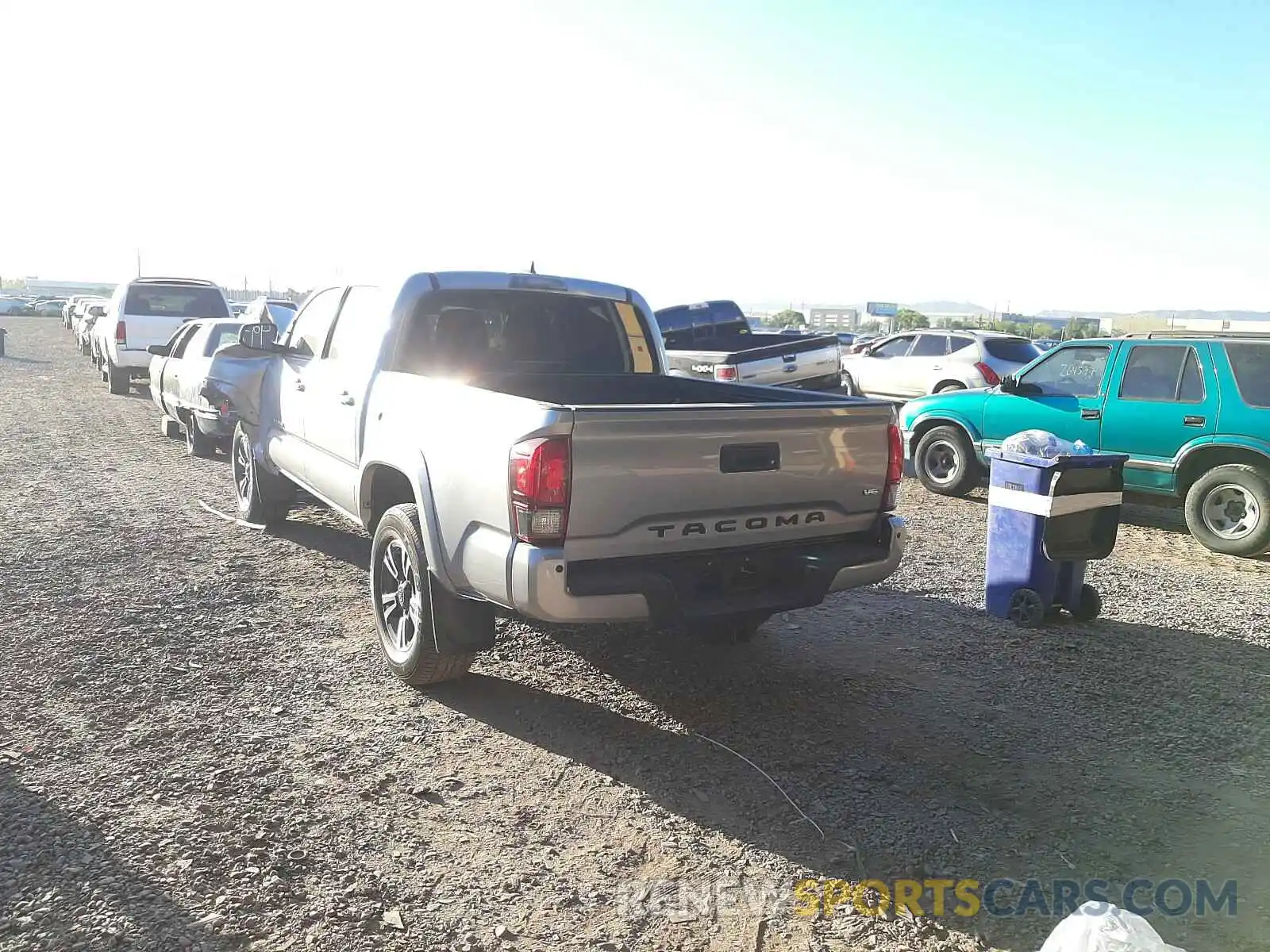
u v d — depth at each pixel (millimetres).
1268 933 3012
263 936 2859
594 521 3838
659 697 4785
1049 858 3441
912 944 2943
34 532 7531
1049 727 4551
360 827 3482
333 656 5152
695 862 3354
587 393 5863
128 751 3996
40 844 3271
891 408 4629
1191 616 6363
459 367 5664
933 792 3896
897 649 5582
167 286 18328
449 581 4316
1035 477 5953
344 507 5863
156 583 6293
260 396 7566
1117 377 9039
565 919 3016
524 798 3746
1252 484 7957
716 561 4191
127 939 2805
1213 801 3875
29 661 4902
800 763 4109
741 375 13922
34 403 16688
